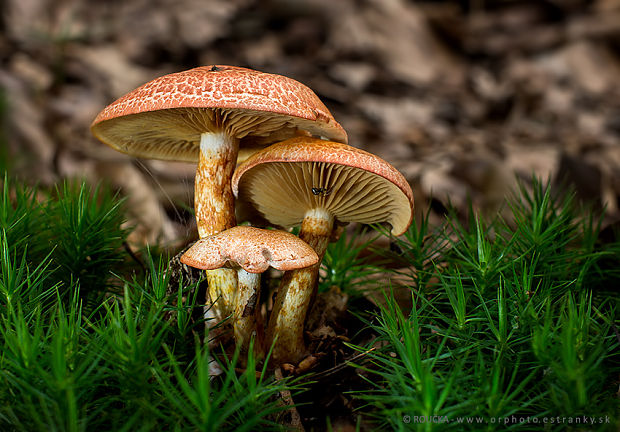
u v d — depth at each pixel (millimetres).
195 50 656
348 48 720
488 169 411
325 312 273
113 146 289
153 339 231
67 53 577
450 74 739
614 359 242
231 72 247
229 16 709
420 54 738
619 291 280
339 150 247
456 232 280
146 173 378
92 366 214
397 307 237
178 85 242
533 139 579
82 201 274
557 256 269
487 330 246
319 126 259
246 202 286
